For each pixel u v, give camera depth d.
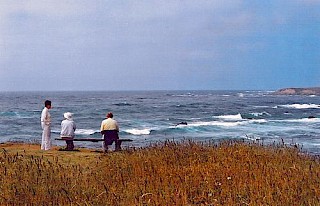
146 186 8.75
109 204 7.71
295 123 57.31
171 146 14.72
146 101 130.88
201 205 7.68
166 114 74.75
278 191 7.89
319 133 43.31
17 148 18.77
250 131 46.47
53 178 9.64
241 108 93.56
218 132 46.16
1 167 11.05
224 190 8.29
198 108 92.44
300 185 8.49
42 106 101.38
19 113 75.25
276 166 10.66
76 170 10.95
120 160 12.52
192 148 14.09
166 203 7.53
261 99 156.75
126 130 46.81
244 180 8.96
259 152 13.20
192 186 8.69
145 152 13.91
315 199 7.59
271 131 46.03
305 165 11.44
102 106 97.75
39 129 50.78
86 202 7.68
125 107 93.81
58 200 8.02
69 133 17.95
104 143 17.75
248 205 7.32
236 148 13.90
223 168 10.29
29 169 10.52
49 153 15.96
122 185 9.05
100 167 11.67
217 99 153.00
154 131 46.62
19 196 8.30
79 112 77.31
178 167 10.54
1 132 47.56
